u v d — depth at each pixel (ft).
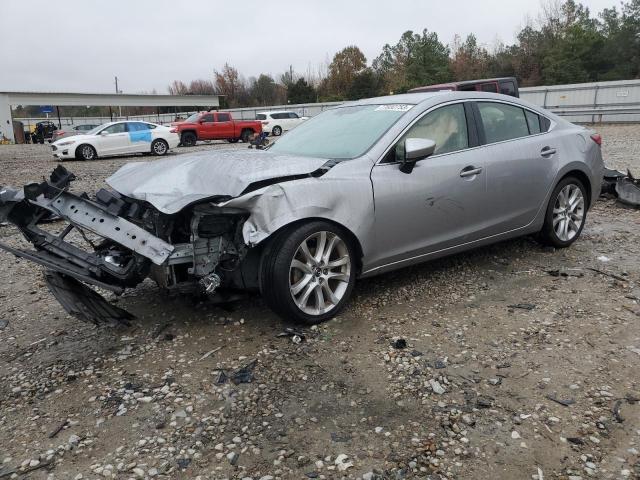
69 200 11.33
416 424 8.96
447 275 15.75
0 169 54.90
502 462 8.05
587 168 17.80
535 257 17.24
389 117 14.56
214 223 11.81
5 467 8.32
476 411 9.25
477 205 14.94
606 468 7.88
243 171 12.21
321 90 221.66
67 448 8.70
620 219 22.24
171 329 12.81
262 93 251.60
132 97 162.81
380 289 14.79
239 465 8.16
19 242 22.40
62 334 12.98
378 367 10.75
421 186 13.69
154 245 11.36
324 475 7.89
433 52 197.88
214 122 96.89
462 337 11.91
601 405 9.34
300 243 11.93
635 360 10.73
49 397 10.19
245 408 9.55
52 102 153.89
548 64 167.53
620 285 14.66
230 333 12.46
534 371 10.44
